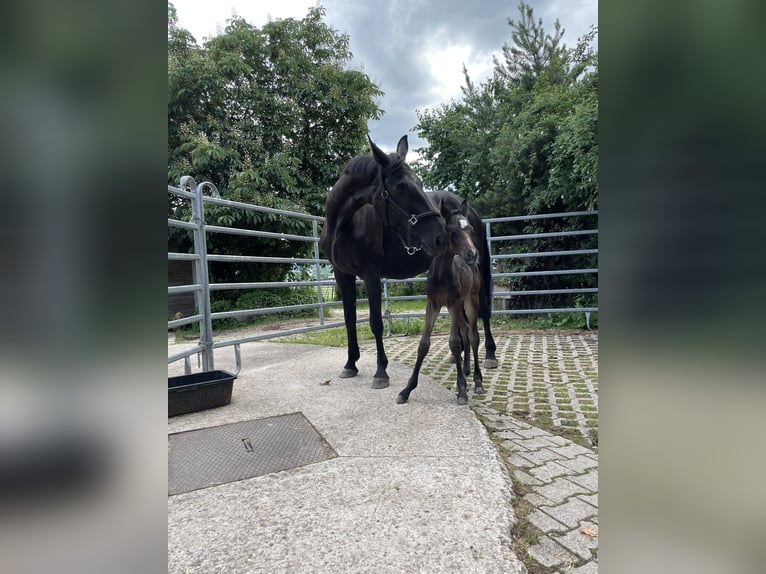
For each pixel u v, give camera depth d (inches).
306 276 402.9
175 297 324.5
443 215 110.0
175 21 328.5
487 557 51.9
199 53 336.8
